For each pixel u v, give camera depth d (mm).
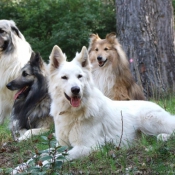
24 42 10414
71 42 22531
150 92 14398
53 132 9039
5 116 10297
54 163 5570
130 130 7484
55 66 7137
